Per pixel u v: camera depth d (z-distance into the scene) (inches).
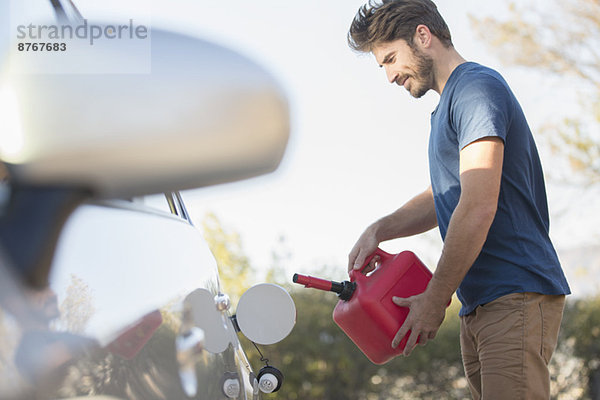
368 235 92.4
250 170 24.9
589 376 273.3
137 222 37.7
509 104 75.9
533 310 75.0
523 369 73.7
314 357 236.2
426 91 87.5
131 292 31.8
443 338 253.0
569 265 343.0
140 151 23.7
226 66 24.4
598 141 334.0
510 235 76.6
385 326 80.1
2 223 24.2
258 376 67.5
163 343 34.0
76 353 25.1
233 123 23.8
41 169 23.7
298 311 238.2
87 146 23.4
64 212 24.5
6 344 21.6
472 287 78.2
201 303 44.1
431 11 84.5
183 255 44.9
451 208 80.7
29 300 23.5
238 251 252.2
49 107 23.5
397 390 248.8
